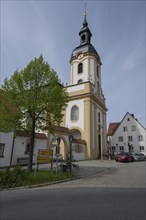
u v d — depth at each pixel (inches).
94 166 816.3
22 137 829.8
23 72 597.3
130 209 230.4
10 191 355.3
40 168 674.2
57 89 600.4
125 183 433.7
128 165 887.1
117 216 205.6
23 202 270.2
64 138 1065.5
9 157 756.6
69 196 303.9
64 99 631.2
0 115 548.7
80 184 429.1
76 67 1566.2
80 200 276.4
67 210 228.2
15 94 573.3
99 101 1524.4
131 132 2001.7
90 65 1523.1
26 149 850.8
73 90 1435.8
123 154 1200.2
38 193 332.8
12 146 775.1
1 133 735.7
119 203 258.1
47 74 609.6
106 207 239.1
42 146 917.2
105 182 450.0
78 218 199.9
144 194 315.3
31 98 568.7
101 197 294.4
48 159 539.8
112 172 636.7
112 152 1999.3
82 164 910.4
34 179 434.9
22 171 449.1
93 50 1574.8
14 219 201.6
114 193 324.2
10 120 552.1
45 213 218.4
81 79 1514.5
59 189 370.3
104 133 1587.1
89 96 1350.9
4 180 389.7
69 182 457.7
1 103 565.9
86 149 1263.5
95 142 1368.1
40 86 600.4
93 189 364.8
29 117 607.8
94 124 1390.3
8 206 251.1
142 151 1920.5
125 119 2059.5
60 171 588.1
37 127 626.8
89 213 216.1
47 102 587.8
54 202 267.1
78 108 1374.3
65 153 1055.6
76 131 1370.6
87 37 1657.2
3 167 711.7
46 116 616.7
